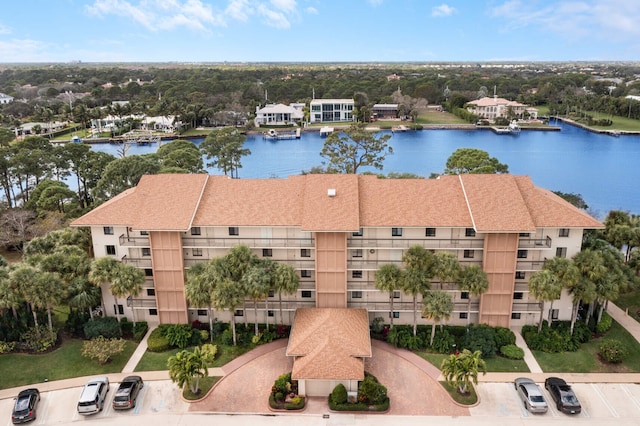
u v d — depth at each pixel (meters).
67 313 58.53
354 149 103.44
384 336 53.19
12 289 49.69
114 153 167.50
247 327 54.62
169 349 52.50
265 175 131.50
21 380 47.16
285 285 49.69
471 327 52.78
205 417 42.47
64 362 49.75
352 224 50.41
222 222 52.38
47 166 98.06
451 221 51.28
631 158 154.62
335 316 50.12
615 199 110.25
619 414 42.22
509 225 49.69
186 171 88.31
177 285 54.19
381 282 49.72
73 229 61.59
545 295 48.62
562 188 119.06
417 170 134.88
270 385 46.44
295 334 48.44
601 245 55.53
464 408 43.06
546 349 50.75
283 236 53.53
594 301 55.03
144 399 44.78
